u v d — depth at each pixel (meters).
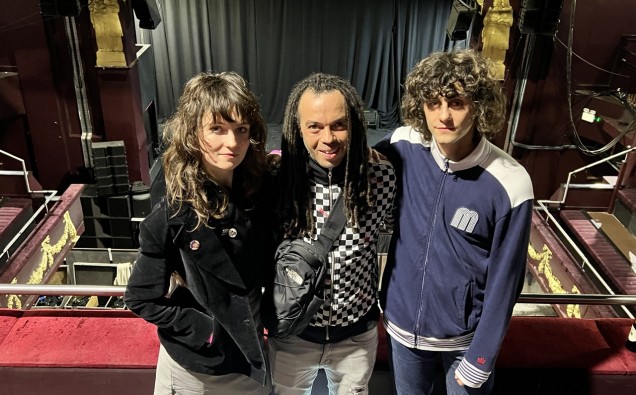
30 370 2.23
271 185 1.73
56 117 9.87
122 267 10.45
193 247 1.59
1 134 10.05
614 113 9.25
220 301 1.67
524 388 2.33
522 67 9.16
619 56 9.17
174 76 14.92
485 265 1.70
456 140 1.57
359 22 15.02
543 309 8.58
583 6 8.93
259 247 1.70
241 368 1.87
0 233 7.88
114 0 9.06
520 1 8.66
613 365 2.26
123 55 9.48
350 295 1.79
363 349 1.89
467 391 1.91
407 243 1.80
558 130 9.64
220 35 14.76
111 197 10.30
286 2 14.60
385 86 15.86
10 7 8.96
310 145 1.61
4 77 9.47
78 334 2.33
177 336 1.74
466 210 1.65
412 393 2.02
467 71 1.50
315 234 1.72
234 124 1.48
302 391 1.98
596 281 7.59
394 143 1.82
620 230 8.49
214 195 1.57
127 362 2.21
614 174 10.02
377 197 1.72
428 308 1.80
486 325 1.70
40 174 10.35
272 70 15.45
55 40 9.32
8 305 7.29
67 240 8.93
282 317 1.66
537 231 8.59
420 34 15.20
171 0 14.05
